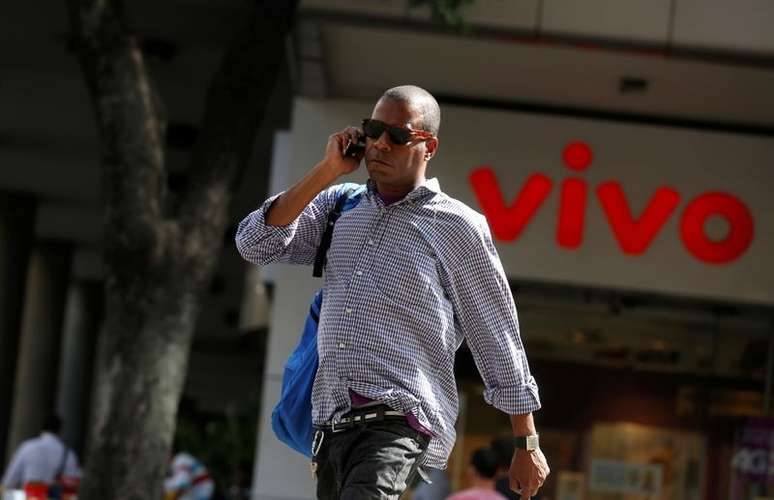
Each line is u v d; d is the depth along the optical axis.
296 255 4.49
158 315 9.62
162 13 13.27
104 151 9.73
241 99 10.15
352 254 4.23
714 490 12.90
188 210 9.81
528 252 12.21
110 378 9.59
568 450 12.98
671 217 12.25
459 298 4.21
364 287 4.17
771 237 12.23
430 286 4.16
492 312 4.22
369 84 12.23
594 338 12.90
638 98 12.12
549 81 11.93
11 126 19.28
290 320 12.10
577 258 12.20
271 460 12.02
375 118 4.22
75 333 35.91
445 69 11.86
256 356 39.41
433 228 4.19
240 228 4.44
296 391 4.39
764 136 12.30
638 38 11.06
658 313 12.84
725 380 12.85
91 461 9.54
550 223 12.23
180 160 19.94
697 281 12.20
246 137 10.14
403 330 4.15
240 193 21.80
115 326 9.64
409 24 10.92
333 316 4.20
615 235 12.23
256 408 24.17
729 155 12.29
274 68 10.27
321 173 4.29
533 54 11.34
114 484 9.46
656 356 12.90
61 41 14.57
